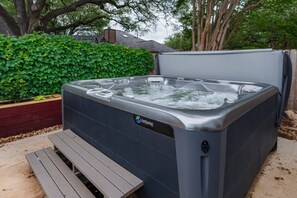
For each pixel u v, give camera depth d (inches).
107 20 483.2
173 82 121.7
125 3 360.8
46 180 57.0
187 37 308.2
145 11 365.1
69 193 51.5
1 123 98.1
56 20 476.7
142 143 49.9
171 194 44.1
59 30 418.6
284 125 118.8
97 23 508.7
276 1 241.8
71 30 519.2
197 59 115.4
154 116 45.2
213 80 102.3
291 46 372.8
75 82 94.6
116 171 55.2
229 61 101.5
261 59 89.1
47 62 121.6
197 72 117.5
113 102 57.8
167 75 134.1
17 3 288.8
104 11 418.9
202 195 40.0
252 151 58.2
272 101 75.4
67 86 87.0
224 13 191.9
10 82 108.6
